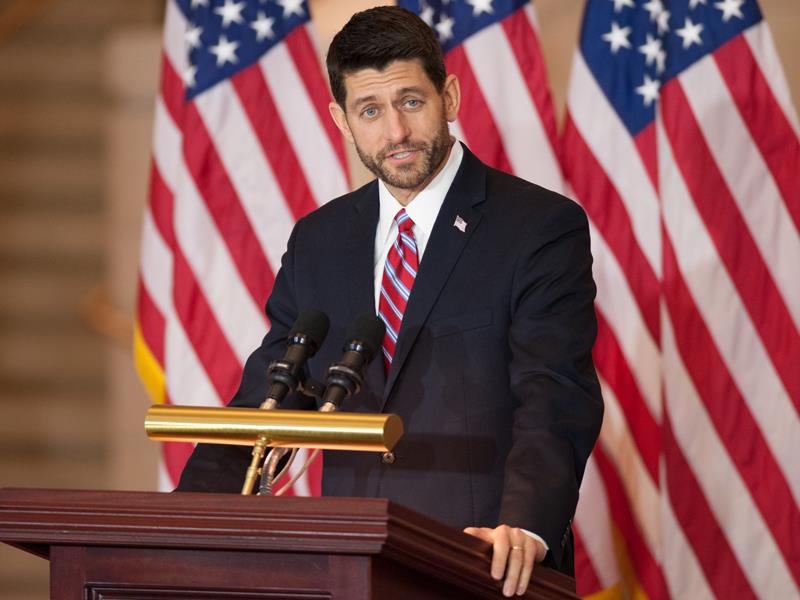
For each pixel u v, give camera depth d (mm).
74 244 18906
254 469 7238
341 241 9406
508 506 7535
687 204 15164
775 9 16844
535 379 8312
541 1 17297
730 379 14984
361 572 6258
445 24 16031
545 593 7223
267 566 6398
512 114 15648
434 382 8703
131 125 18734
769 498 14875
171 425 7289
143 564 6543
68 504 6562
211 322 15773
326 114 16094
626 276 15406
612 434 15320
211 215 15930
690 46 15461
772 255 15078
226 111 16109
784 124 15250
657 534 15227
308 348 8055
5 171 19094
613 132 15594
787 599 14789
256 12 16359
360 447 7188
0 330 18859
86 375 18703
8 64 19266
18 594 18484
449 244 8984
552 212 8961
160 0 19203
